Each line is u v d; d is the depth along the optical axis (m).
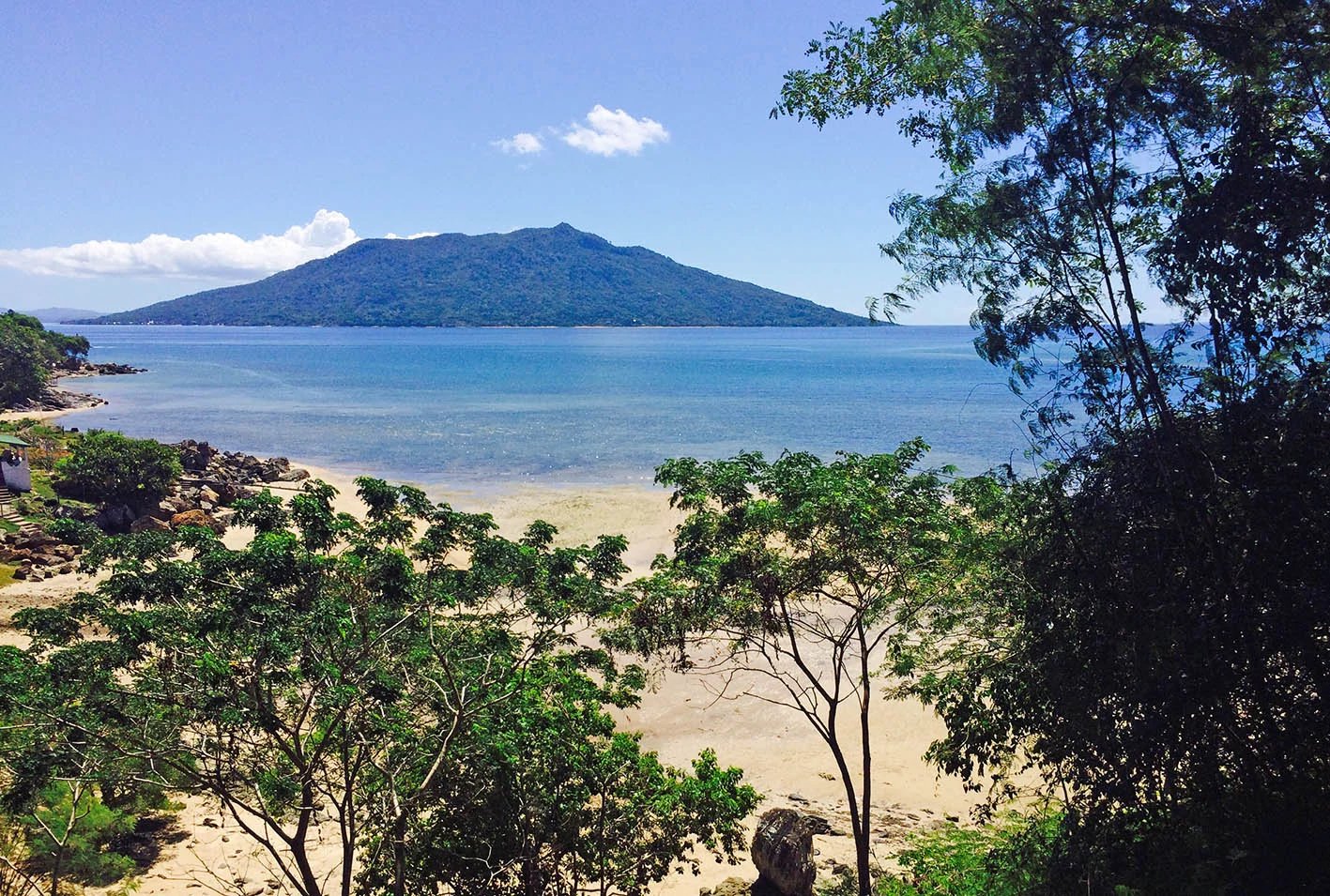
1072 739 11.01
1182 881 10.05
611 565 12.53
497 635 11.88
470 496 50.03
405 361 192.88
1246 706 9.94
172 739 10.18
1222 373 9.98
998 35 10.66
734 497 14.09
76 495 45.06
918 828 17.62
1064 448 11.30
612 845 12.30
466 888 11.66
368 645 10.55
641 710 23.61
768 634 15.24
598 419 86.62
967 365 179.00
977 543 12.77
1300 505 9.04
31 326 150.75
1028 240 10.91
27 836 14.09
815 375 149.12
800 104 13.27
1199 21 9.53
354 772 10.56
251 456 60.72
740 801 12.98
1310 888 9.24
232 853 16.11
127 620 9.46
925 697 14.25
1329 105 9.85
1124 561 10.14
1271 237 9.06
